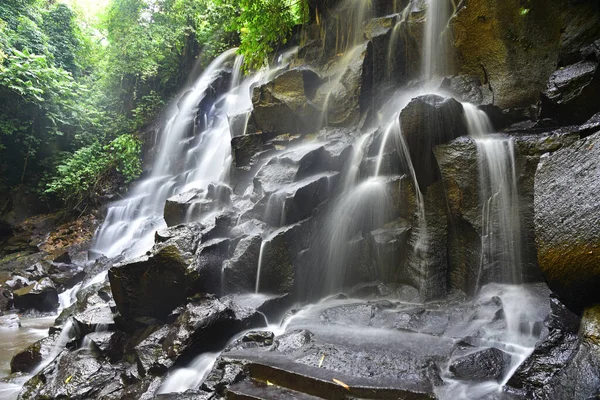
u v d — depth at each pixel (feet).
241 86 44.62
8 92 48.65
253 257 20.36
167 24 55.67
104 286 24.90
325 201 21.99
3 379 18.78
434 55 27.76
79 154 49.55
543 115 19.48
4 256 41.78
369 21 31.09
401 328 15.66
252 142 27.61
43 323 28.60
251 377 12.96
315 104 28.63
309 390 11.75
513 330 14.14
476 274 17.99
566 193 11.44
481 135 20.22
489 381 11.60
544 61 22.68
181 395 12.68
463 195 18.33
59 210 49.52
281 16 34.22
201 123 44.75
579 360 9.48
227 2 47.19
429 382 11.43
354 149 23.90
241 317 17.19
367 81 27.61
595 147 11.39
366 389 11.06
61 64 59.26
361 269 21.49
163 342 16.57
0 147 48.08
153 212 41.32
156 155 48.24
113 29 56.90
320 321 17.11
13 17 54.54
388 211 21.47
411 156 19.57
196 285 18.80
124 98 58.29
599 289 10.18
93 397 15.44
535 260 16.81
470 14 25.16
